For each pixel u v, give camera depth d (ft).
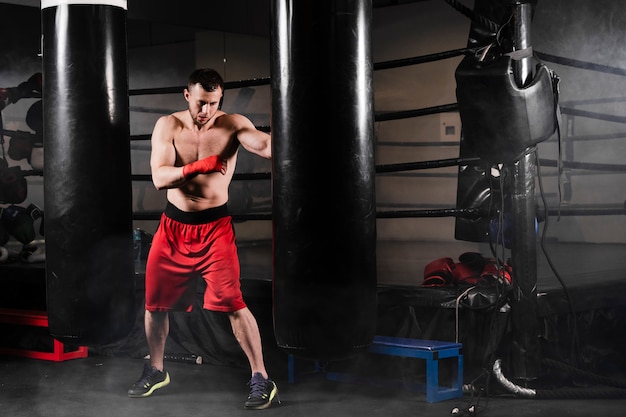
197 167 11.37
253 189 28.30
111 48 8.91
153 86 30.89
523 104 10.67
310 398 12.39
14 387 13.46
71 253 8.90
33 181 26.73
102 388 13.34
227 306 12.11
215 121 12.11
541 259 18.94
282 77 7.39
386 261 19.42
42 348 16.11
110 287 9.00
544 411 11.25
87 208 8.86
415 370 13.08
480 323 12.42
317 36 7.23
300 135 7.32
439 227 28.12
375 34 29.27
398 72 28.66
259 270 16.25
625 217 25.39
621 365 13.66
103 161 8.89
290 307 7.48
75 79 8.78
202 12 26.94
